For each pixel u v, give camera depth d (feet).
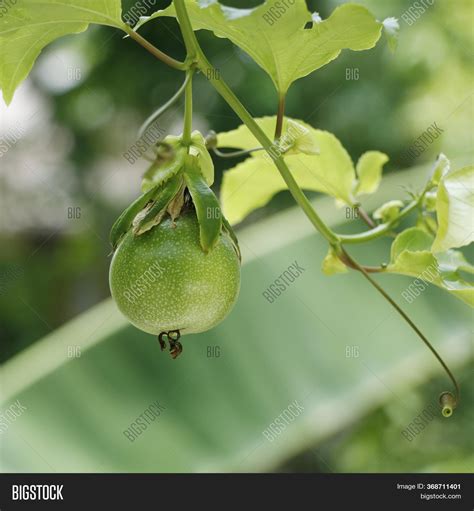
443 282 1.90
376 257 3.46
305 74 1.86
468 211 1.82
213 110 6.37
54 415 3.02
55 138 6.95
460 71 6.22
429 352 3.33
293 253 3.51
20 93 6.59
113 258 1.78
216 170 5.98
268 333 3.29
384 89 6.35
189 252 1.74
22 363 3.16
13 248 7.22
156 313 1.75
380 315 3.41
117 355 3.15
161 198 1.76
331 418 3.13
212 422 3.05
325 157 2.17
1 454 2.91
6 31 1.88
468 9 6.14
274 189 2.29
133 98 6.74
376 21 1.77
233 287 1.78
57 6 1.83
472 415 4.64
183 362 3.16
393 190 3.59
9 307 7.16
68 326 3.25
